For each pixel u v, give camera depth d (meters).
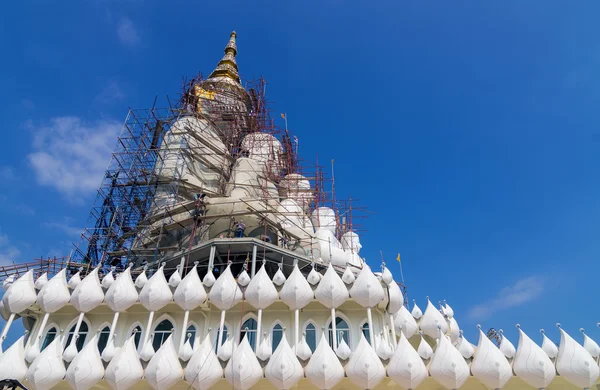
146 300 27.25
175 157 40.94
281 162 50.56
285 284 28.25
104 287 28.91
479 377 24.81
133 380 24.05
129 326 29.69
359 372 23.92
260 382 25.36
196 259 33.75
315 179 47.62
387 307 31.00
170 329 29.48
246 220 35.72
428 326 35.09
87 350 24.47
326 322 30.03
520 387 26.39
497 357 24.58
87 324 29.81
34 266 33.66
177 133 41.88
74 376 23.45
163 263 30.22
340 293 27.91
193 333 29.30
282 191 46.94
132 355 24.48
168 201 38.09
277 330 29.58
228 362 24.59
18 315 29.59
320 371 23.92
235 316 29.89
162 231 35.31
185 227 35.34
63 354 25.03
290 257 33.12
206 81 54.91
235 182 40.59
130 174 40.50
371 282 28.34
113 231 38.53
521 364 24.73
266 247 31.78
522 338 25.47
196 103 49.94
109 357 24.88
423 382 26.53
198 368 23.78
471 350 26.61
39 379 23.41
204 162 41.72
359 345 24.83
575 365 24.22
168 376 23.81
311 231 39.81
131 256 36.44
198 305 27.98
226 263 32.47
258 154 46.78
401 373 23.95
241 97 54.88
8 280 31.55
